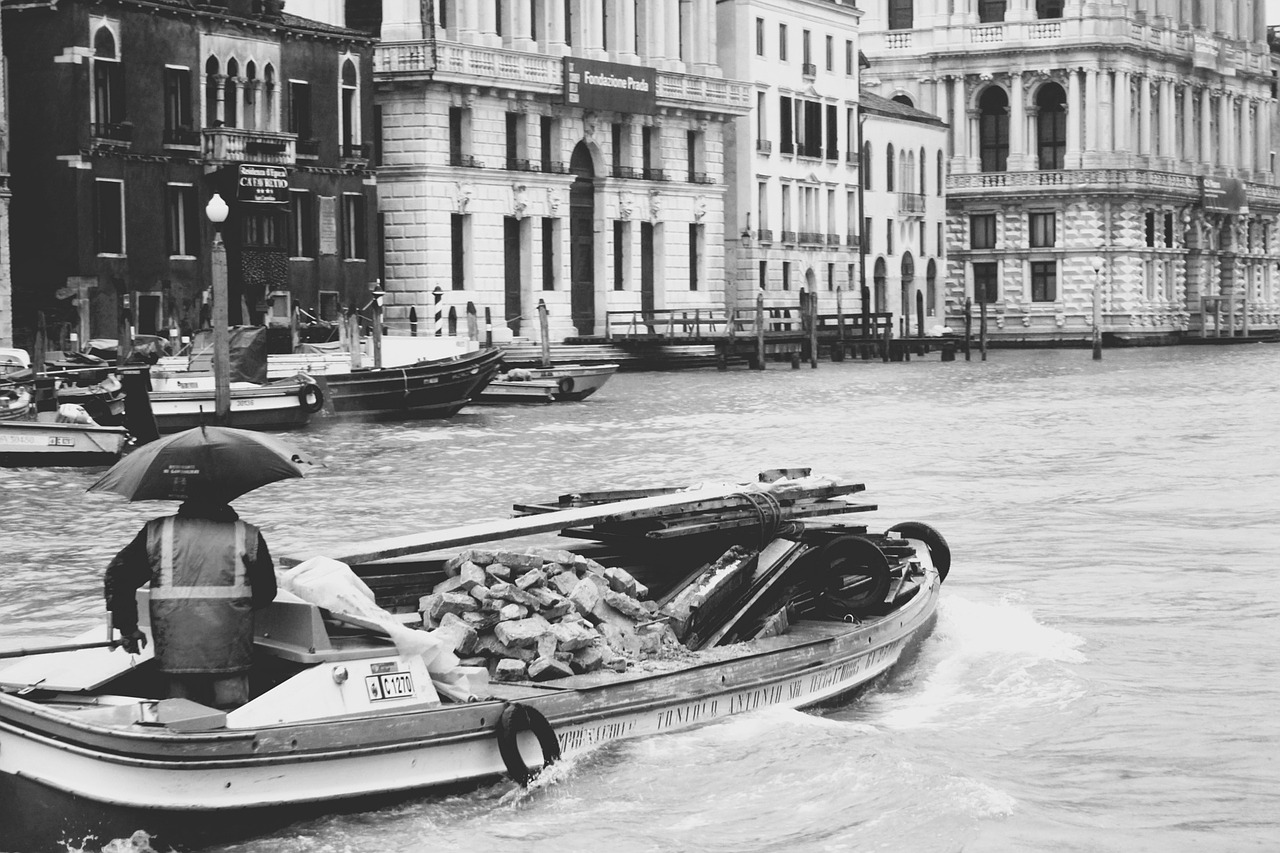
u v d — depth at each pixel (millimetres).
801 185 106812
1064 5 127750
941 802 15727
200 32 68062
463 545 19047
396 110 80625
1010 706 19109
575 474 41469
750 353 88875
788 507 20375
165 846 14102
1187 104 138625
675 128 94875
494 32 84312
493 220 83500
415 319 79312
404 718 14984
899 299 119062
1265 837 15289
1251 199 146250
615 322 87812
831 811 15539
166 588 14883
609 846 14781
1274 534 30859
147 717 14336
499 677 16688
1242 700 19375
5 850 14516
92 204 63812
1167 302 133125
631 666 17359
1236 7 148625
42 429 42625
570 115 88062
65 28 63094
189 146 67500
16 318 63375
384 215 81125
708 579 18875
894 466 42375
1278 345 129250
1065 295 127250
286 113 72312
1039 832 15281
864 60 126000
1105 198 126125
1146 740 17906
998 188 127625
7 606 25625
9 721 14383
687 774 16266
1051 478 39531
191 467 14961
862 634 19188
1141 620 23453
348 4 84000
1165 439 48656
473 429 53500
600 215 90750
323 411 53312
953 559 28359
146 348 58219
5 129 61312
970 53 127875
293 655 15219
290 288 72625
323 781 14633
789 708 18125
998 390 71125
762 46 102688
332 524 33281
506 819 15227
